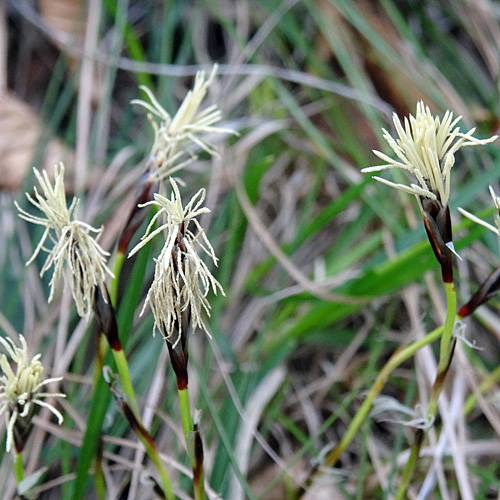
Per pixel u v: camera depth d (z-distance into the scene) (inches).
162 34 13.3
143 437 6.5
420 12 14.2
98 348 6.8
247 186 9.9
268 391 9.2
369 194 10.7
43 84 13.2
